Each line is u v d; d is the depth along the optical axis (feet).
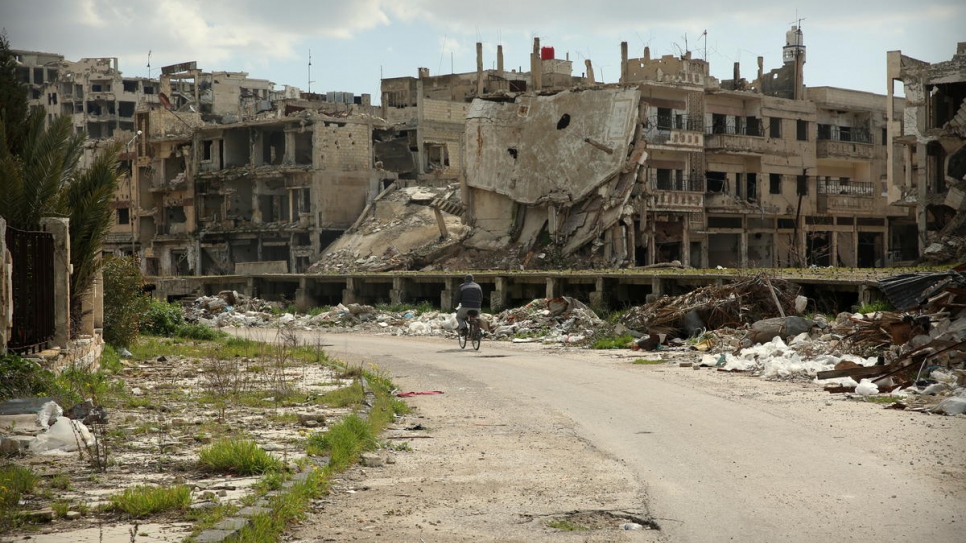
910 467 32.27
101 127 373.20
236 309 153.79
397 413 47.67
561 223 195.72
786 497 28.37
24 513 25.26
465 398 53.47
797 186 228.43
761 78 236.84
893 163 184.65
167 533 23.76
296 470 31.30
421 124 250.16
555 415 46.11
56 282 54.03
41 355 49.08
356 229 229.66
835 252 232.94
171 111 267.39
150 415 43.96
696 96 208.85
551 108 198.49
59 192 61.82
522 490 29.76
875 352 61.82
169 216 265.34
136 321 82.28
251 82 385.50
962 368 52.60
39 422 37.27
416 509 27.43
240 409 46.29
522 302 142.72
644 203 193.26
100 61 379.55
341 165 237.25
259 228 237.66
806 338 71.31
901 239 250.37
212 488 28.91
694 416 44.42
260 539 23.34
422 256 204.95
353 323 131.64
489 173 206.69
